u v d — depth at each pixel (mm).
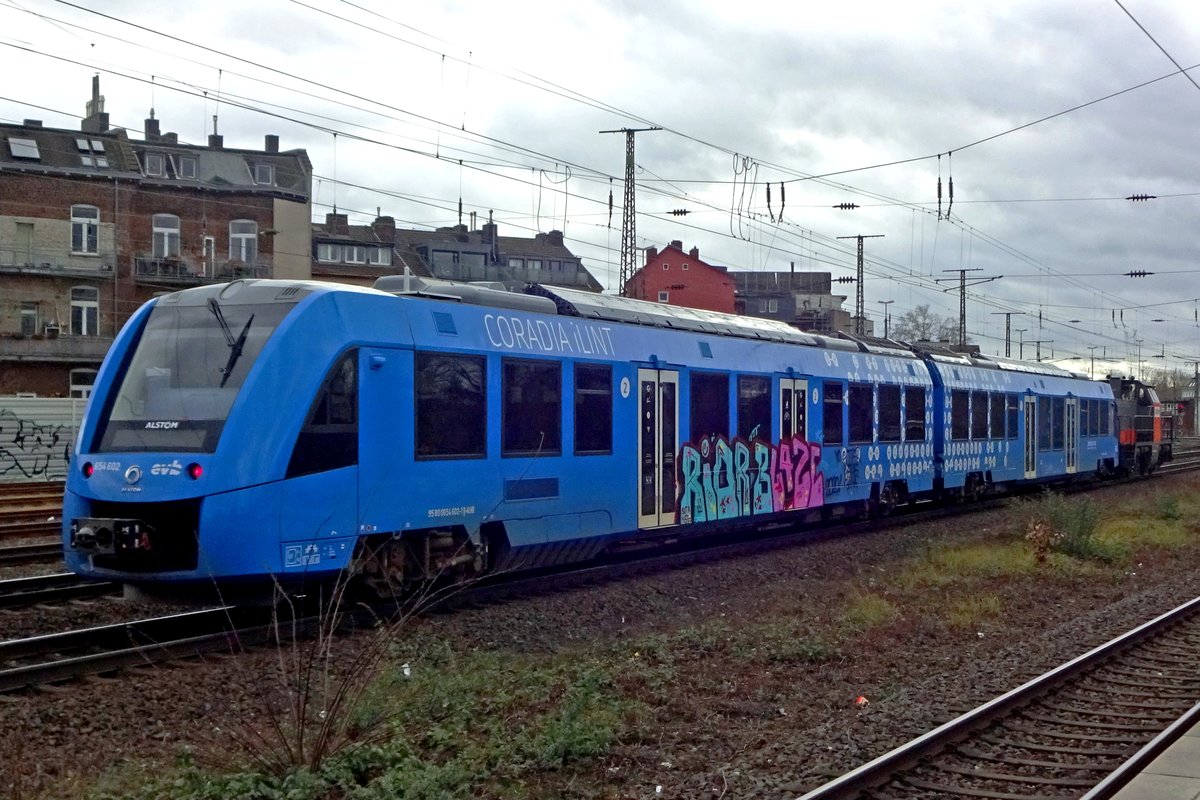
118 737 7680
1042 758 7672
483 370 12719
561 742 7434
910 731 8031
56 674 8852
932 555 18000
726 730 8320
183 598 10812
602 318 15195
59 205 43750
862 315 48438
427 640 10641
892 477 22594
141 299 45500
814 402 19797
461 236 74750
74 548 10953
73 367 43281
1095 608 14336
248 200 47469
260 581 10484
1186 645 11719
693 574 15305
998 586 15625
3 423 27047
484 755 7363
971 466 26250
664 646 10914
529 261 75625
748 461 17781
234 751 7188
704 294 71062
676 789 6840
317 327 10961
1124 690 9734
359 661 7855
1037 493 31016
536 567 14203
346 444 11094
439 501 12055
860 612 12906
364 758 7004
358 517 11164
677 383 16156
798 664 10609
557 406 13836
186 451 10461
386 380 11500
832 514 21234
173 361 11172
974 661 10883
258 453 10445
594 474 14398
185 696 8602
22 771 6754
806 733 8133
